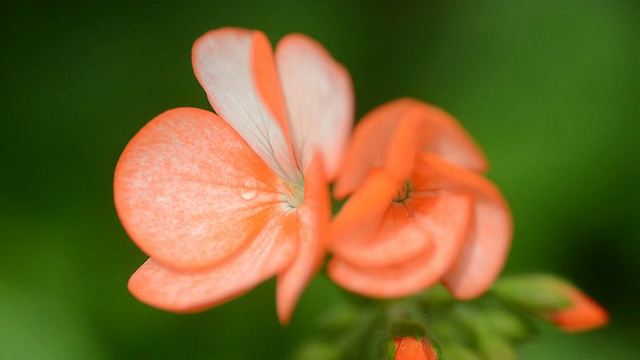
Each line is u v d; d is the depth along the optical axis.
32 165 0.29
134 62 0.30
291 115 0.23
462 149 0.21
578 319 0.24
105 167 0.29
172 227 0.22
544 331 0.29
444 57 0.30
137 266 0.29
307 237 0.21
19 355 0.28
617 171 0.29
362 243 0.21
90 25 0.30
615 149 0.29
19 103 0.30
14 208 0.29
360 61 0.30
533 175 0.29
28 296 0.29
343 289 0.24
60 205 0.29
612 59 0.29
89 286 0.29
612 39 0.29
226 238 0.22
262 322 0.29
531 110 0.29
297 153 0.23
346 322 0.24
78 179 0.29
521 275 0.25
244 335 0.29
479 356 0.24
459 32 0.30
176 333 0.29
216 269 0.22
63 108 0.30
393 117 0.21
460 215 0.21
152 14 0.30
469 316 0.24
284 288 0.21
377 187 0.21
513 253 0.29
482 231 0.22
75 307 0.29
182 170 0.22
